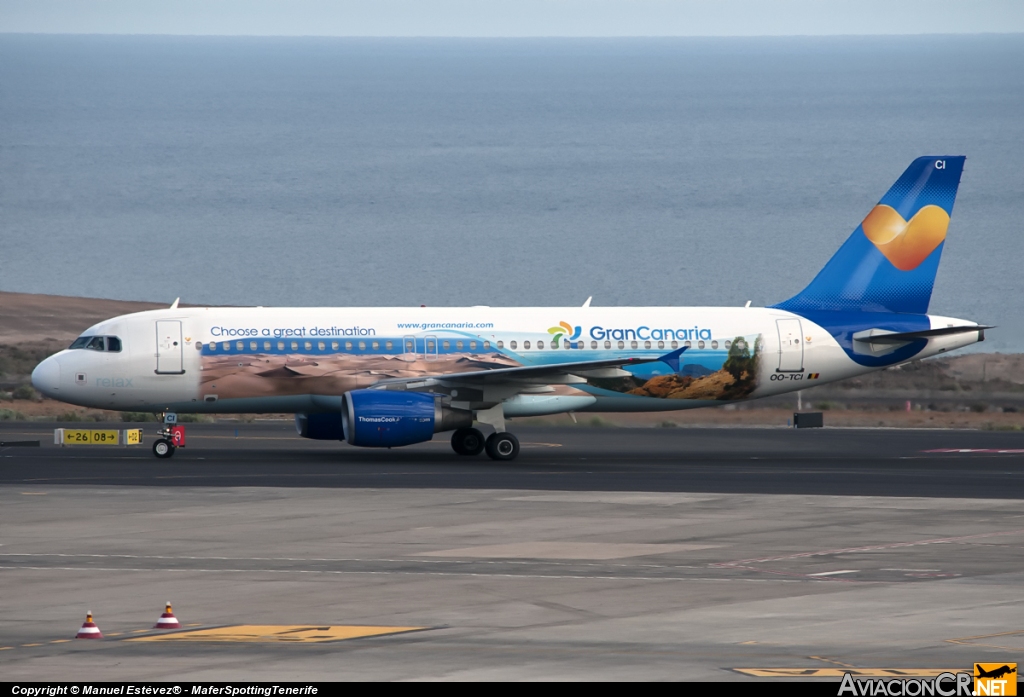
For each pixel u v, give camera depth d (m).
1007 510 127.94
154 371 173.00
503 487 143.50
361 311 179.62
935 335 185.12
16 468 160.75
